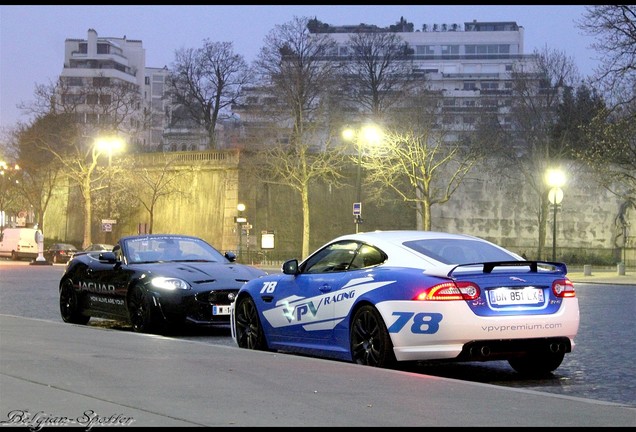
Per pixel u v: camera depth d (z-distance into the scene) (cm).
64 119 8200
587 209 8062
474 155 6931
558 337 1040
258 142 6938
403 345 1023
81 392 744
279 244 7494
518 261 1033
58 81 8494
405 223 8131
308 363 966
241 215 7162
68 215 8825
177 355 1015
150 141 13612
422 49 15962
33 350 1031
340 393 773
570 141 7288
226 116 10144
